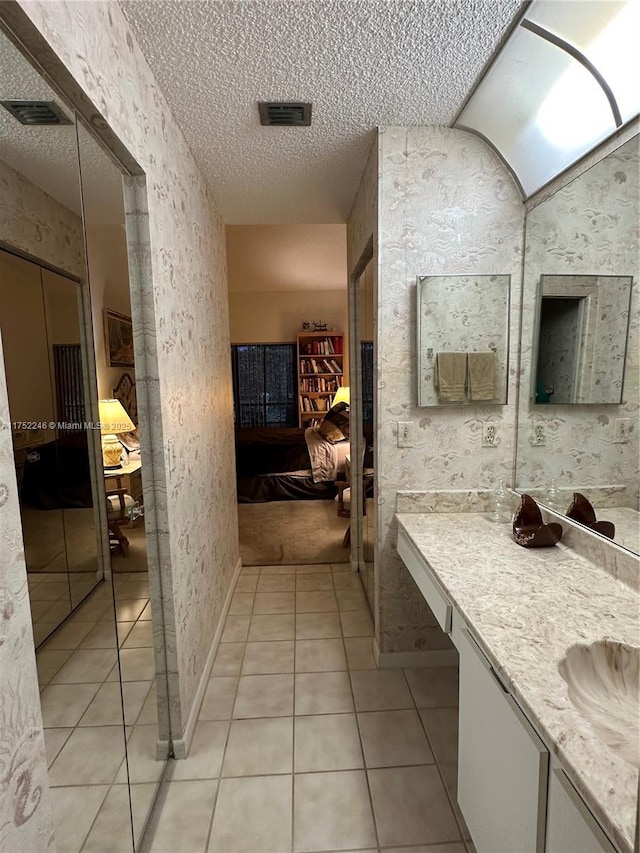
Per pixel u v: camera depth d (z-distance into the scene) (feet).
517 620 3.55
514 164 5.71
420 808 4.56
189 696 5.53
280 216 9.02
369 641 7.52
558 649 3.18
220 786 4.83
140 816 4.44
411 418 6.22
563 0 3.75
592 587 4.09
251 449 16.30
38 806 2.15
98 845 3.73
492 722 3.26
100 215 4.00
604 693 3.15
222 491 8.36
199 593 6.19
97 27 3.33
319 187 7.61
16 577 2.03
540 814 2.60
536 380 5.77
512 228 5.90
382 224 5.85
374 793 4.73
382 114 5.42
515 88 4.81
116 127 3.67
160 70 4.52
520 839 2.86
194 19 3.89
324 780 4.88
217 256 8.35
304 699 6.15
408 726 5.64
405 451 6.27
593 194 4.55
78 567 3.67
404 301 5.99
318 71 4.61
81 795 3.55
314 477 15.67
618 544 4.33
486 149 5.78
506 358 6.10
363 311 8.45
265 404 23.45
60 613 3.39
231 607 8.72
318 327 22.86
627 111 4.06
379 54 4.38
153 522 4.77
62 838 3.30
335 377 22.86
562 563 4.60
